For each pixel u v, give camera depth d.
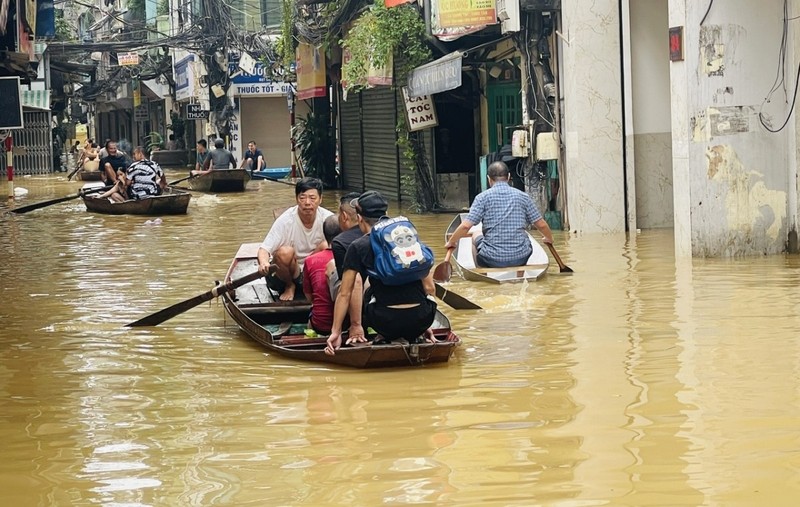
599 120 16.78
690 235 13.39
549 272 12.73
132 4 56.06
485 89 21.05
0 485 5.87
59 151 48.16
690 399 6.97
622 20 16.67
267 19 42.16
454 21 17.42
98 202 23.59
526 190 18.28
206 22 40.12
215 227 20.31
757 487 5.34
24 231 20.00
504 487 5.49
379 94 26.73
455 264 13.30
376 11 20.91
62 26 51.94
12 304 11.84
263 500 5.48
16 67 27.56
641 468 5.69
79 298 12.17
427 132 21.77
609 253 14.28
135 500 5.56
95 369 8.62
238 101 43.06
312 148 32.97
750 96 13.15
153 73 52.84
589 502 5.23
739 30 13.05
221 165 31.48
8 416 7.27
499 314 10.27
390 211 22.30
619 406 6.89
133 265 14.97
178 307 10.25
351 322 8.60
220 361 8.79
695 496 5.25
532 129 17.81
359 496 5.46
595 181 16.81
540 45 17.47
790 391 7.06
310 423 6.86
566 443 6.17
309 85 32.31
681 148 13.43
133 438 6.68
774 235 13.39
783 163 13.32
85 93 59.44
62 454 6.40
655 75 16.98
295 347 8.89
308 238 10.49
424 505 5.30
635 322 9.55
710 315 9.70
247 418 7.04
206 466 6.06
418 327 8.48
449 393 7.45
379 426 6.71
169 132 54.41
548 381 7.64
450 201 21.94
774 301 10.22
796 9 13.05
